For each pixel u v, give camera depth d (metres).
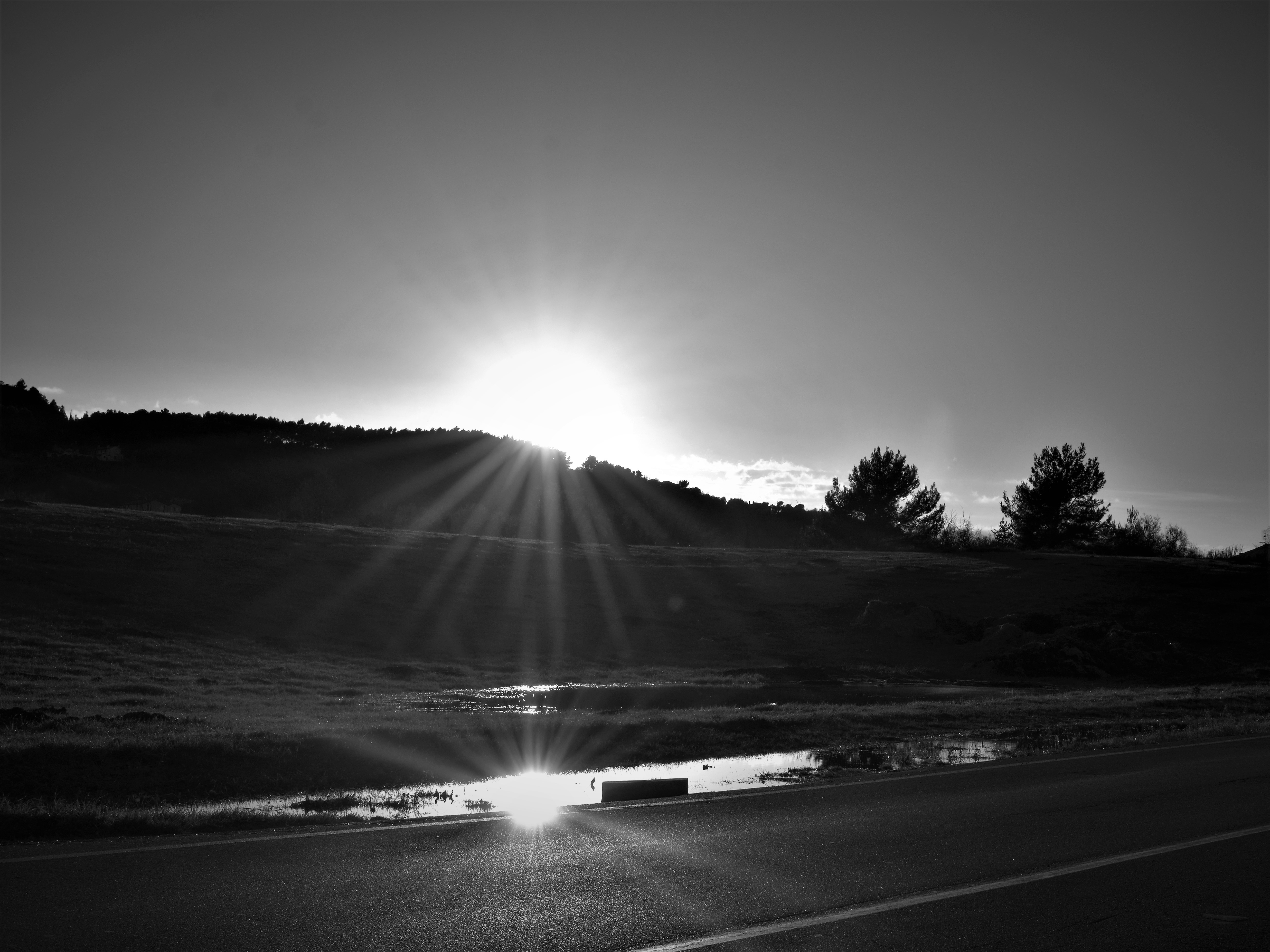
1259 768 12.94
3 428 109.06
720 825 9.15
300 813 9.98
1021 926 6.20
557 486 117.50
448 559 53.75
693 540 102.56
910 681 34.50
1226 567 64.56
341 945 5.71
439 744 14.28
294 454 121.88
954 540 84.44
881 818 9.52
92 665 26.22
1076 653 38.59
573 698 26.16
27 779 10.98
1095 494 83.19
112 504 85.12
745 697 27.23
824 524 84.19
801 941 5.89
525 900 6.64
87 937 5.77
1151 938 6.01
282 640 34.19
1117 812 9.87
